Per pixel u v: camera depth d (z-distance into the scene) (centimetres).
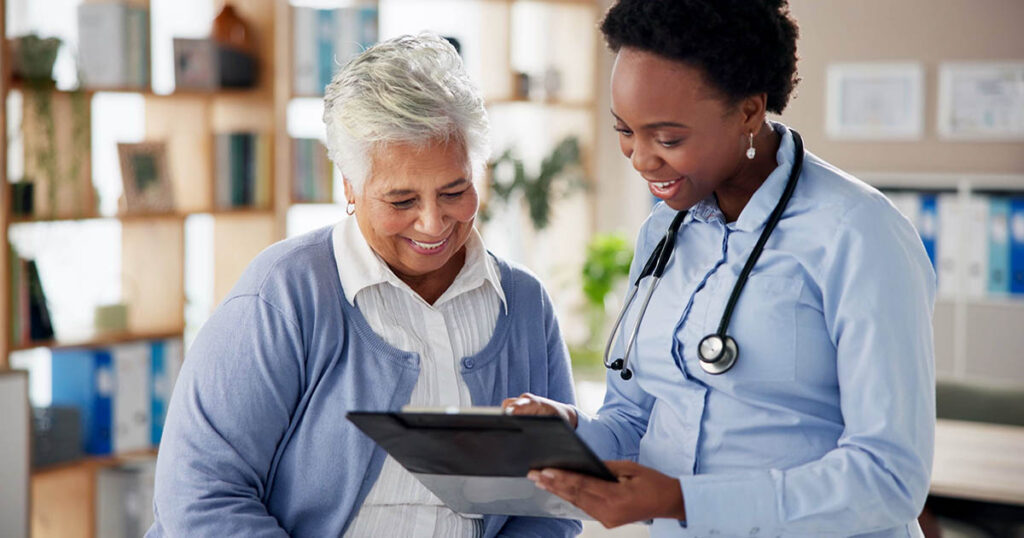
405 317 161
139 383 394
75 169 367
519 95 563
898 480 123
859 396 126
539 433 115
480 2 561
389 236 154
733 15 124
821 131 614
